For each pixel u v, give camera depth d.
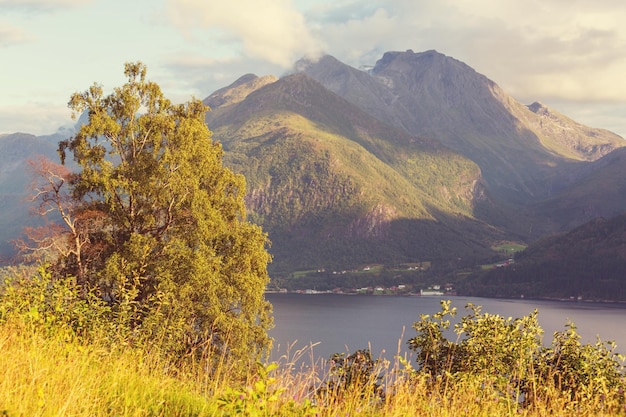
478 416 9.23
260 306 39.31
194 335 27.78
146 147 40.41
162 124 39.44
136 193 38.66
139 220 38.97
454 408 9.07
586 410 9.64
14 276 14.25
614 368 12.75
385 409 8.27
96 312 13.73
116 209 38.72
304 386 8.06
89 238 38.44
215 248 39.59
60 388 7.39
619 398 10.45
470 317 13.91
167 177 38.53
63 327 12.16
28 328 11.20
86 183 38.03
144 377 8.96
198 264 33.88
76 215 37.50
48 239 36.53
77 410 6.86
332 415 7.77
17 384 7.03
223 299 36.66
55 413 6.60
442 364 13.17
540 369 12.71
